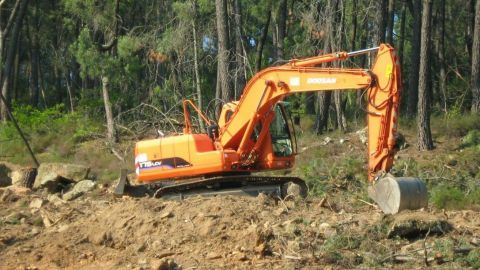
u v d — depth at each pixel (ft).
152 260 39.81
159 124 97.71
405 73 170.40
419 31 125.59
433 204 59.82
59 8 164.66
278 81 57.52
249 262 38.81
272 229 42.47
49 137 107.55
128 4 118.93
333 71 53.88
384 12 105.19
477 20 113.39
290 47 123.75
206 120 64.39
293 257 38.78
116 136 104.58
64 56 173.47
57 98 188.24
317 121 111.04
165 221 45.06
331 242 40.19
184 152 61.31
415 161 83.15
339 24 106.11
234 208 46.39
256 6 123.44
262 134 60.80
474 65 113.70
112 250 43.55
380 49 49.47
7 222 52.11
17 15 135.44
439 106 136.36
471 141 95.55
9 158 101.19
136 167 62.90
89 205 58.70
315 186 67.92
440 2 146.72
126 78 112.27
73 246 44.19
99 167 91.50
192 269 38.14
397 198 45.11
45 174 72.54
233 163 60.49
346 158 78.89
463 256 38.37
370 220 44.45
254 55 151.94
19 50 173.06
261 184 62.28
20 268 41.04
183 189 61.21
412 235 41.88
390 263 38.17
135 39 109.60
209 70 126.11
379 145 48.08
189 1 106.01
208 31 108.99
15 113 118.93
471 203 60.23
